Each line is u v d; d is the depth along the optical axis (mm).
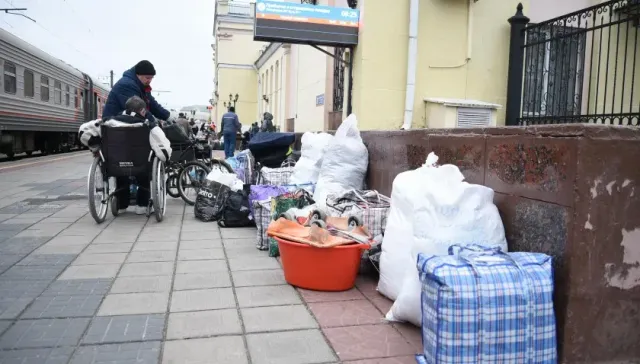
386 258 3299
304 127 10914
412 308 2785
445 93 7242
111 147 5426
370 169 5332
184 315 3018
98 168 5605
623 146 2291
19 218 5805
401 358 2525
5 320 2889
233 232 5371
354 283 3695
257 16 6648
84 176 10445
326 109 8914
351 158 5207
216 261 4211
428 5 7074
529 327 2145
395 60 6957
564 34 6242
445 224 2711
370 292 3510
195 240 4961
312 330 2844
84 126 5359
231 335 2756
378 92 6949
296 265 3521
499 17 7332
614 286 2330
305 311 3127
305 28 6816
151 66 6250
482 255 2338
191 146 7461
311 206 4367
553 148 2439
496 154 2990
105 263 4062
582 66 6930
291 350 2590
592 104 7066
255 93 32688
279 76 17391
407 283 2840
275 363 2451
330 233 3639
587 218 2277
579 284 2287
